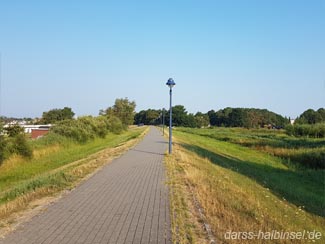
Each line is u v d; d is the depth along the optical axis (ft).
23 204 27.81
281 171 84.64
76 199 29.91
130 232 20.85
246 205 29.14
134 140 116.26
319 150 106.93
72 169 48.88
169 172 45.39
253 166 86.84
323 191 61.11
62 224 22.58
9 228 21.76
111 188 34.81
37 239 19.76
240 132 269.64
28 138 89.86
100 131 149.48
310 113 360.07
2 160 69.10
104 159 61.36
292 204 41.47
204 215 24.49
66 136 112.88
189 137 177.06
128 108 285.02
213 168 58.34
